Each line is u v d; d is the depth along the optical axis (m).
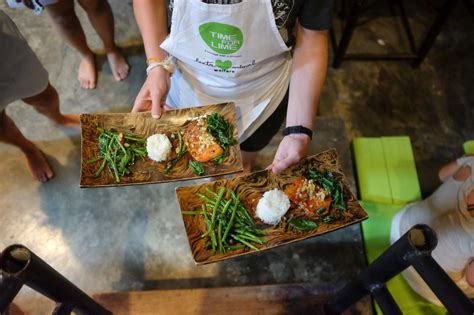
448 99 3.26
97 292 2.04
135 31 3.13
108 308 1.87
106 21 2.51
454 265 1.84
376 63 3.35
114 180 1.75
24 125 2.63
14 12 3.12
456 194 1.82
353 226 2.34
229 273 2.24
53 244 2.29
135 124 1.85
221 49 1.51
